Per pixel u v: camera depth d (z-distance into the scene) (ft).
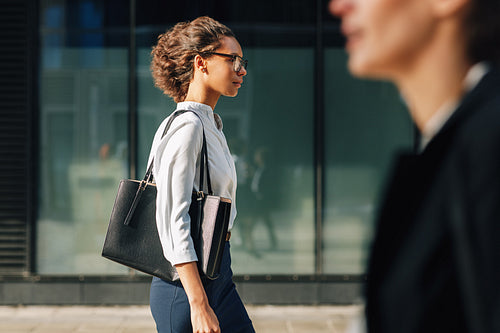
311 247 21.90
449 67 2.23
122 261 7.61
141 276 21.79
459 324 2.14
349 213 21.90
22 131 21.65
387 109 21.76
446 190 2.15
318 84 21.67
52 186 21.83
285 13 21.67
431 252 2.18
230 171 8.01
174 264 7.29
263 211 21.88
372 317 2.33
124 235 7.64
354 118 21.77
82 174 21.85
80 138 21.80
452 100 2.26
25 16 21.53
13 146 21.67
